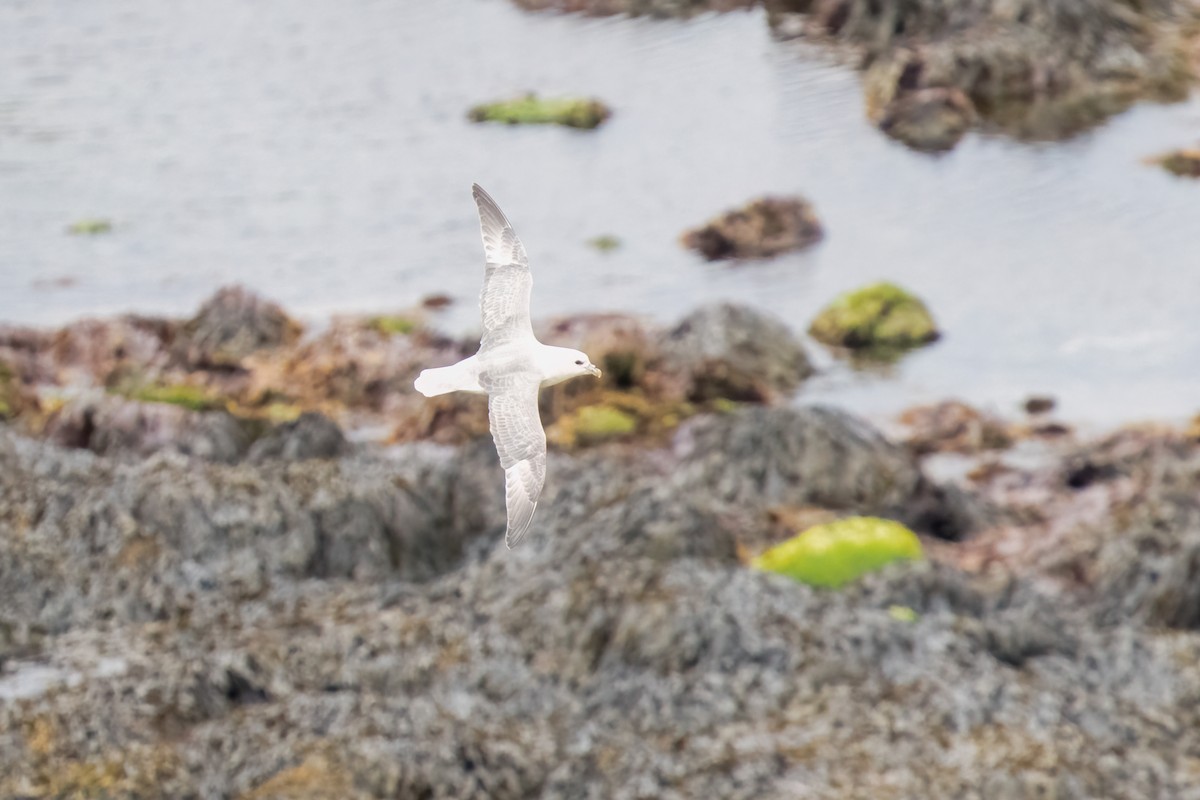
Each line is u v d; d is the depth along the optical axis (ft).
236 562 78.48
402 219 152.76
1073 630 72.79
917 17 182.39
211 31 209.77
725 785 59.57
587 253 144.66
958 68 171.53
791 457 91.45
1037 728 62.75
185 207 155.22
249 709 65.10
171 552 77.61
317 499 81.35
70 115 179.52
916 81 171.53
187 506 80.12
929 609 73.77
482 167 166.09
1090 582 80.79
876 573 75.05
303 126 177.88
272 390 111.24
